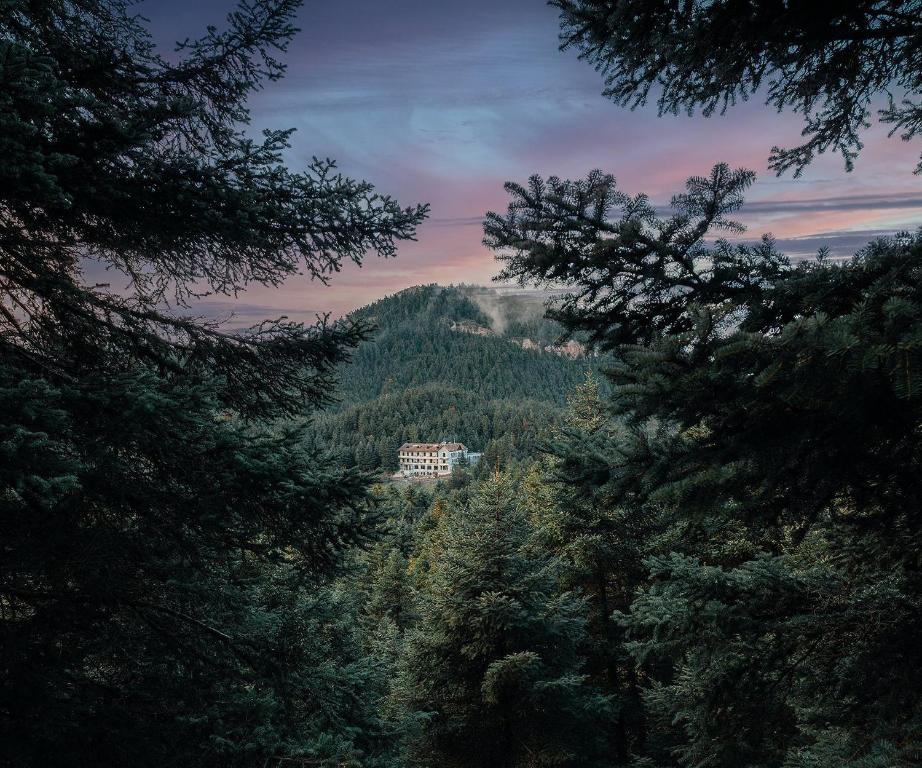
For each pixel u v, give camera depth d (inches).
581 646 595.8
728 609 178.2
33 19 199.3
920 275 101.2
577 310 144.3
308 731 256.2
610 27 135.9
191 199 188.7
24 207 191.2
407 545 1097.4
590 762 546.9
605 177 128.5
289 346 253.4
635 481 132.7
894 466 122.4
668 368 112.5
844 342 87.0
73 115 161.5
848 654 162.6
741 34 132.5
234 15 208.7
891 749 137.5
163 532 208.4
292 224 208.7
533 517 716.7
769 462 115.2
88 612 217.9
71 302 225.0
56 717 192.4
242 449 200.7
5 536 185.5
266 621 270.2
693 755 260.5
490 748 505.0
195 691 233.6
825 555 214.1
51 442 136.9
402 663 523.8
